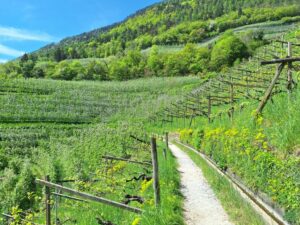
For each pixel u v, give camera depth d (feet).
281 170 28.89
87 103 348.59
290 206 25.84
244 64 163.73
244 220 29.60
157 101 312.91
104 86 412.36
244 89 115.96
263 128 41.14
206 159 62.75
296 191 25.53
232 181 41.14
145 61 587.68
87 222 34.12
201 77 391.86
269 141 36.47
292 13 603.67
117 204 26.73
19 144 236.02
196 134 82.74
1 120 291.99
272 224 26.30
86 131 183.62
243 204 32.35
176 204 34.37
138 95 373.40
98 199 26.78
